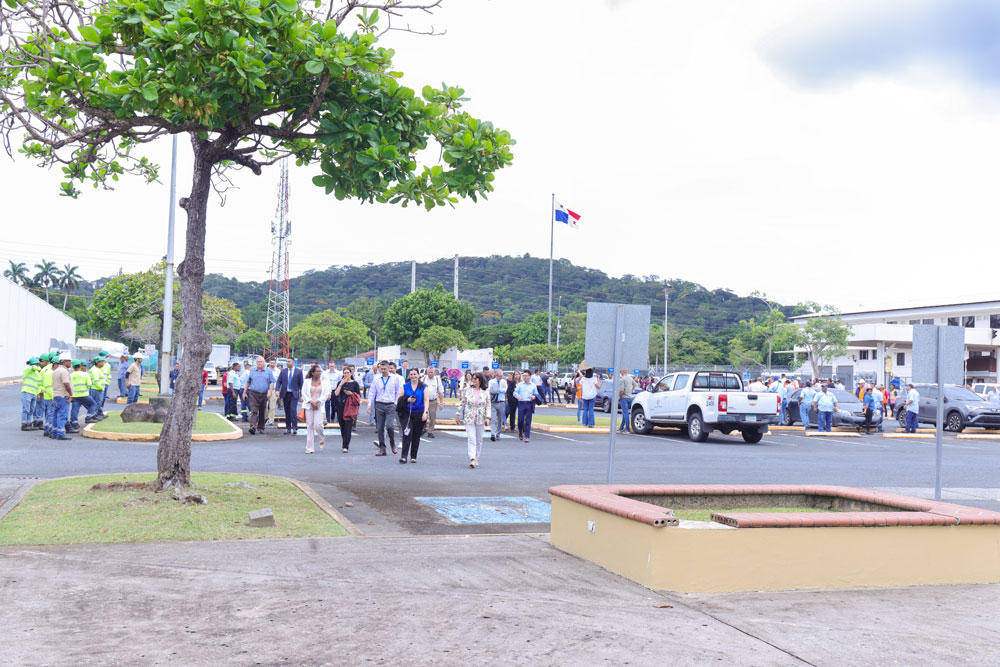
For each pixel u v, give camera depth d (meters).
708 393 22.33
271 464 14.36
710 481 13.95
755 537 6.64
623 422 25.27
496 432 21.27
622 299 138.00
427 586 6.41
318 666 4.62
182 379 9.88
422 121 9.10
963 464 18.03
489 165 9.19
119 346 73.38
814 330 67.75
